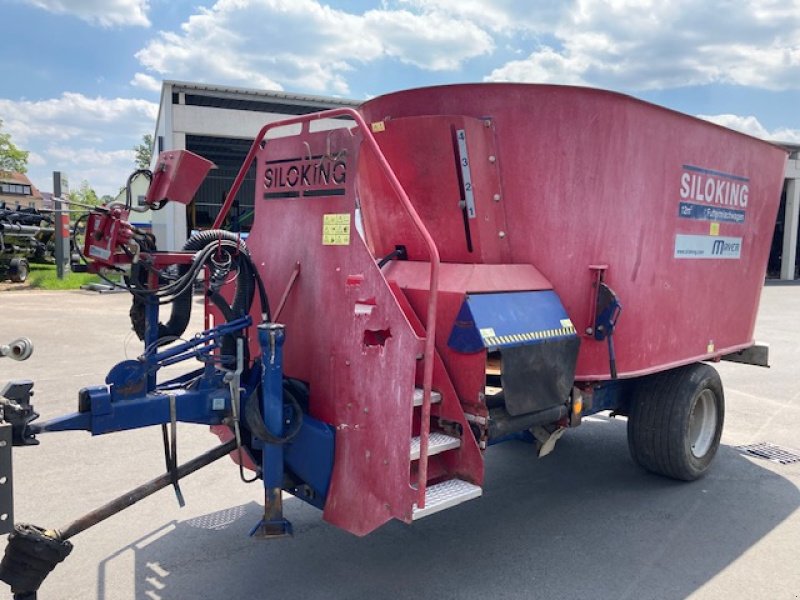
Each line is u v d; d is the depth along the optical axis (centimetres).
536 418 392
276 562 387
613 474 546
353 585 362
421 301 390
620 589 361
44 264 2609
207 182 3281
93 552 394
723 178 522
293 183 375
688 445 506
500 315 374
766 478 536
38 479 506
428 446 343
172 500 471
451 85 408
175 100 2217
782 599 353
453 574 376
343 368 340
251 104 2488
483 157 402
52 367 883
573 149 409
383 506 320
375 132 418
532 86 400
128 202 336
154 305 333
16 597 289
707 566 388
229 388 344
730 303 556
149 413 320
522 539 423
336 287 345
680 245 482
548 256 417
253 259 408
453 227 409
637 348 452
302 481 365
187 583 361
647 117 436
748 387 865
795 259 3522
